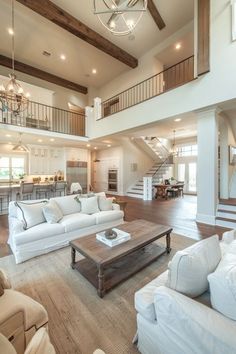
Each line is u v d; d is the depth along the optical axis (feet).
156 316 3.71
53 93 26.30
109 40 20.15
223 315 3.01
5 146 24.38
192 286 3.62
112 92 28.48
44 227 9.38
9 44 20.26
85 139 25.17
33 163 26.43
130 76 25.21
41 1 14.24
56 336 4.74
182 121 17.19
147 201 24.77
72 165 29.84
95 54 22.39
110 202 13.55
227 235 6.82
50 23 17.39
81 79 28.32
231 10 11.93
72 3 15.19
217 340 2.73
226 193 18.06
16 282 6.99
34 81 25.53
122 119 20.04
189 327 3.07
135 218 16.11
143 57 23.13
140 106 17.99
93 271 7.41
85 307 5.73
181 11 16.57
